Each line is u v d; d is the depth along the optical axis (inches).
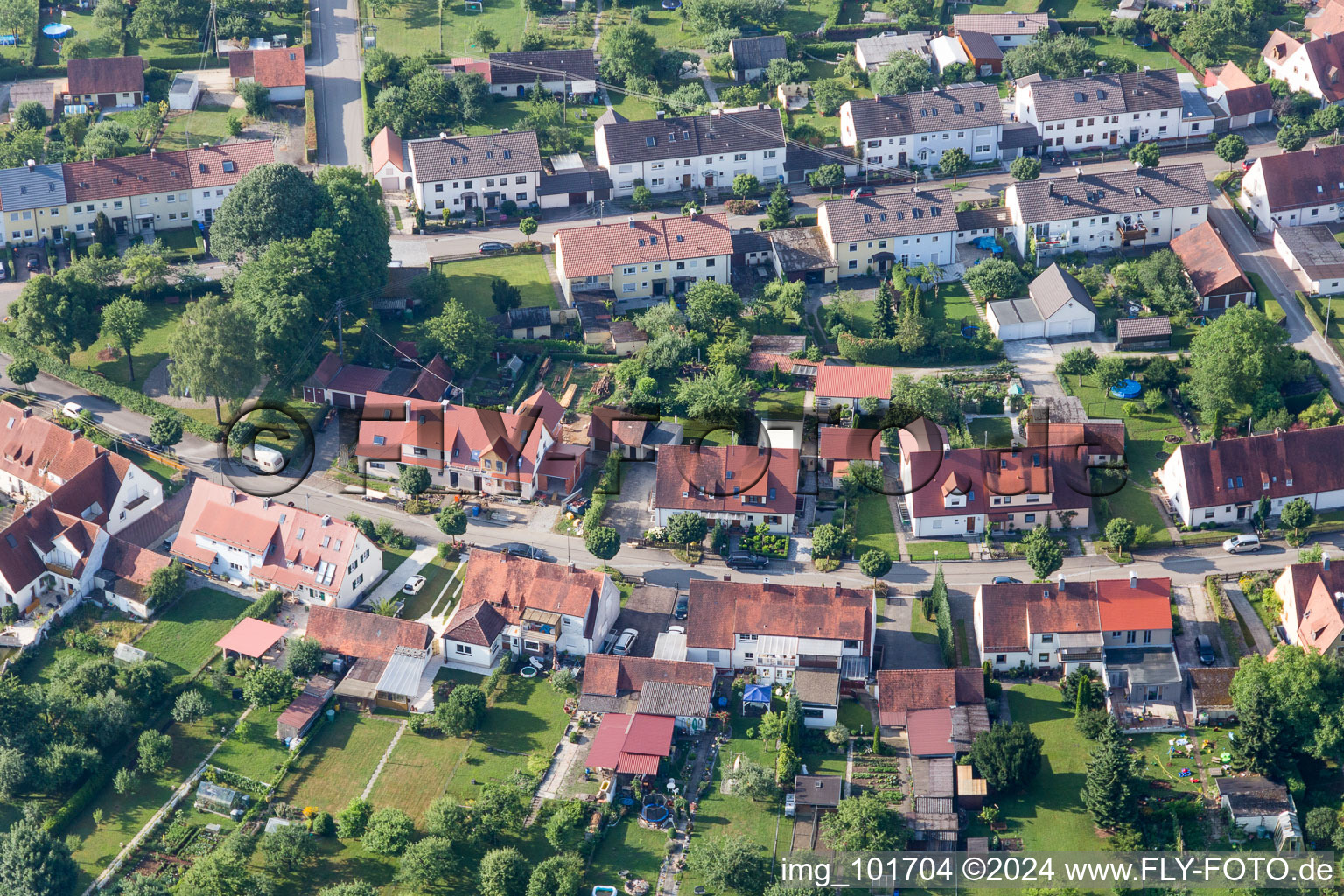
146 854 7869.1
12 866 7485.2
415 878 7559.1
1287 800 7824.8
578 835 7829.7
